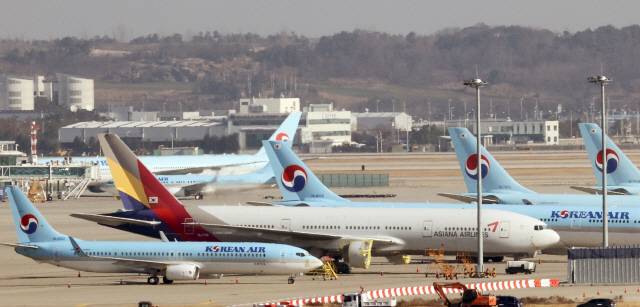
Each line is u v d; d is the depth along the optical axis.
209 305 183.12
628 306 172.38
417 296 193.38
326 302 182.75
